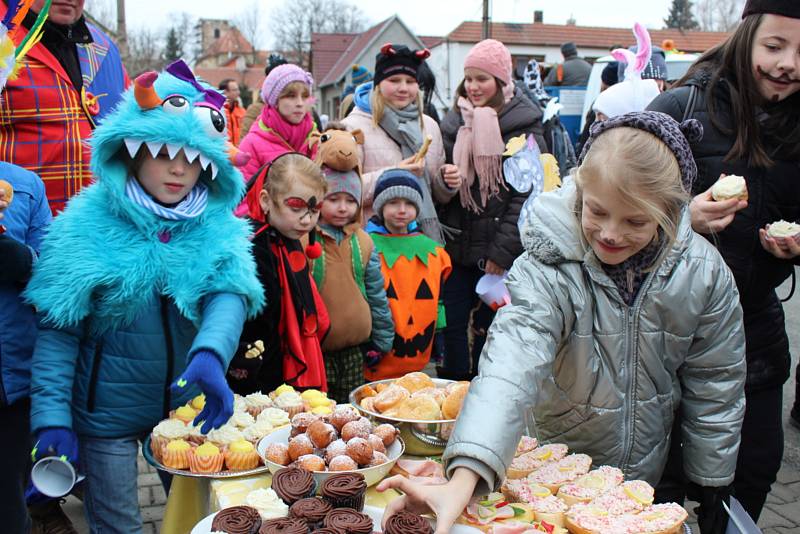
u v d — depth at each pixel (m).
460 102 4.05
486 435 1.50
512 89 4.09
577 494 1.64
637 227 1.59
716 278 1.81
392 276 3.57
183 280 2.06
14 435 2.12
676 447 2.19
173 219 2.08
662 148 1.58
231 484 1.79
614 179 1.53
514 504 1.62
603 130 1.65
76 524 3.00
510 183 3.85
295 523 1.47
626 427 1.87
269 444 1.91
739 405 1.89
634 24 3.52
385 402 2.02
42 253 2.07
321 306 2.93
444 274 3.75
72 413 2.15
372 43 36.59
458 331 4.15
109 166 2.04
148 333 2.11
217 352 1.89
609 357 1.81
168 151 2.01
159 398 2.16
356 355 3.25
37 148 2.82
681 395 1.96
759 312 2.31
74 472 1.87
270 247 2.73
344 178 3.15
